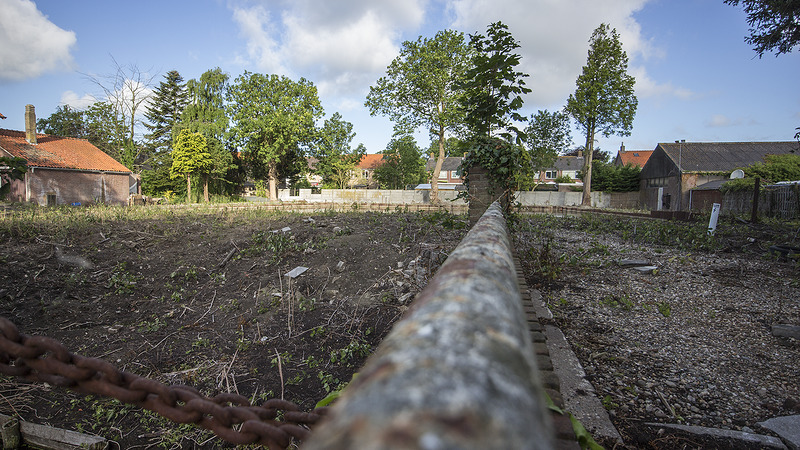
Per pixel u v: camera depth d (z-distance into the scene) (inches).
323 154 1847.9
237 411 56.6
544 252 278.5
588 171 1551.4
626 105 1471.5
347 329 210.1
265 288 263.7
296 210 677.3
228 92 1689.2
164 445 138.0
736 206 797.2
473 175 267.6
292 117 1663.4
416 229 360.2
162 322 229.5
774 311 210.1
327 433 12.8
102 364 55.1
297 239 353.1
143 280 281.1
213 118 1817.2
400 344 20.1
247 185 2613.2
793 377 147.4
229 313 238.7
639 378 145.8
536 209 914.1
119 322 229.8
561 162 2630.4
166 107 2112.5
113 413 152.5
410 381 14.1
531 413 15.5
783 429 117.8
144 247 338.6
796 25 396.8
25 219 385.1
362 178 2615.7
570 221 628.7
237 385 169.5
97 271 284.2
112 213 486.6
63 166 1120.2
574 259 299.9
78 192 1175.0
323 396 161.8
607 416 119.3
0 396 156.6
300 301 241.3
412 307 32.5
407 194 1546.5
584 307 215.0
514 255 176.7
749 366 155.6
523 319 31.9
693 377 147.3
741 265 304.2
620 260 316.8
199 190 1663.4
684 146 1371.8
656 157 1441.9
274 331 213.3
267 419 61.4
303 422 61.9
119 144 1598.2
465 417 11.0
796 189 623.2
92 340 209.0
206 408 55.5
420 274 254.5
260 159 1840.6
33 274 263.9
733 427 121.0
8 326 54.5
